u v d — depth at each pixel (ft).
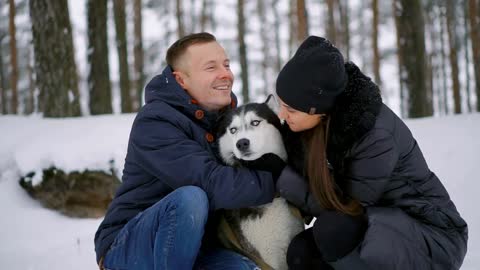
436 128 16.84
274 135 9.23
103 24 27.55
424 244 7.10
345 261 7.49
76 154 14.64
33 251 12.01
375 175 7.14
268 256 8.63
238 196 7.81
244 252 8.58
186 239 7.43
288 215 8.61
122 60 34.53
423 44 25.30
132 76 58.29
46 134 16.46
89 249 11.73
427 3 59.72
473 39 36.04
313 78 7.13
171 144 8.03
